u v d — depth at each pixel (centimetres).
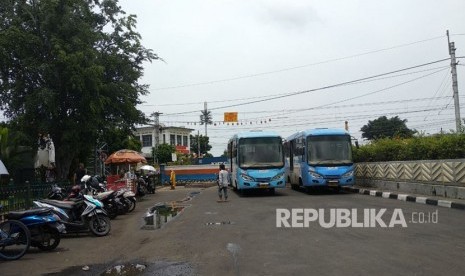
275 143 2352
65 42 2075
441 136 1884
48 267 845
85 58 2056
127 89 2341
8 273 807
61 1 2102
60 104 2150
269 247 922
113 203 1625
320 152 2298
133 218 1627
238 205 1884
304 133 2372
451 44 3084
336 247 890
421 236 977
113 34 2462
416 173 1923
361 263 752
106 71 2355
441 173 1728
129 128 2519
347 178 2275
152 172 3169
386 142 2361
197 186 4000
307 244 934
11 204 1491
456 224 1134
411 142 2083
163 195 2922
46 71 2019
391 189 2177
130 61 2492
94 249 1020
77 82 2012
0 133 2191
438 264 728
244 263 788
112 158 2769
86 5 2278
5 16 2134
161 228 1305
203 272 738
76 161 2616
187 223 1377
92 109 2089
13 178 2223
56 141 2266
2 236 938
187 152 8469
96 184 1603
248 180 2305
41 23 2084
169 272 749
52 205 1177
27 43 2039
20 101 2148
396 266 723
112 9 2453
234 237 1066
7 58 2011
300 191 2617
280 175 2320
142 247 1009
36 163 2969
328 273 696
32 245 1010
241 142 2350
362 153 2622
